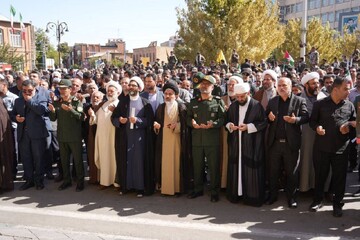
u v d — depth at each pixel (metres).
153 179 5.90
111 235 4.43
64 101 5.97
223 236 4.38
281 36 26.80
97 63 39.34
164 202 5.57
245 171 5.33
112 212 5.18
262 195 5.34
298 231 4.49
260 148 5.31
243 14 24.58
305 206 5.32
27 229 4.59
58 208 5.34
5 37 50.19
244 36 24.86
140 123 5.68
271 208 5.27
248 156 5.30
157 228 4.62
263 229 4.56
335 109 4.81
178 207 5.35
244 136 5.31
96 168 6.40
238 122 5.39
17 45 51.69
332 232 4.46
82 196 5.86
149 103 5.91
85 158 8.18
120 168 5.84
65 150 6.11
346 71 12.21
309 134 5.48
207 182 6.56
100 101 6.30
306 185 5.55
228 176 5.52
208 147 5.49
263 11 25.50
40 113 6.04
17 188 6.29
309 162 5.52
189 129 5.73
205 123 5.45
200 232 4.50
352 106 4.91
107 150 6.00
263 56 25.61
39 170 6.19
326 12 69.75
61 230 4.58
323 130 4.79
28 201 5.64
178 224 4.75
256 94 6.26
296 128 5.17
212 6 25.00
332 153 4.84
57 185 6.45
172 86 5.68
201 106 5.48
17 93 8.24
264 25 25.53
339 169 4.86
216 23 24.89
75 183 6.54
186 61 23.64
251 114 5.31
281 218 4.90
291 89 5.33
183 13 26.31
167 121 5.71
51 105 5.98
